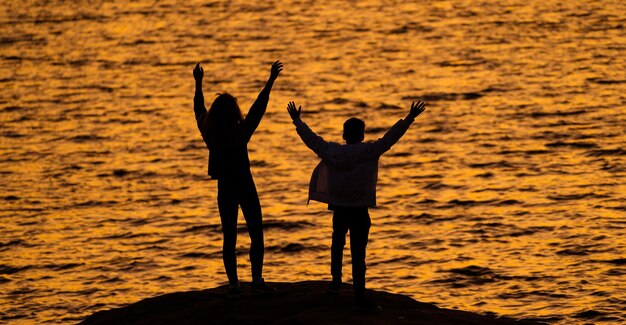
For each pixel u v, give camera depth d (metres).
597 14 123.88
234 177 15.88
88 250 44.66
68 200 54.28
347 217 15.32
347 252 42.69
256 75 93.88
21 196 55.09
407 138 67.88
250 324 15.16
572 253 40.59
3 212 51.91
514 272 38.19
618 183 53.41
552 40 106.88
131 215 50.91
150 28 124.38
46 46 112.75
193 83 91.12
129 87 89.75
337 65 97.75
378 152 14.92
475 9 131.25
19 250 45.00
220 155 15.78
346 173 15.01
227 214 16.05
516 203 50.22
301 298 16.11
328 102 81.31
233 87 88.75
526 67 92.88
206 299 16.97
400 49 105.38
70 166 62.19
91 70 98.38
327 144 15.09
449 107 77.88
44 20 131.62
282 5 140.38
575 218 46.56
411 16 127.25
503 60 97.00
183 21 129.00
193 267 41.56
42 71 98.44
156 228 48.22
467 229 45.59
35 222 49.91
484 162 60.19
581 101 77.06
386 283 37.75
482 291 36.09
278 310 15.73
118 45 112.81
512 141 65.38
